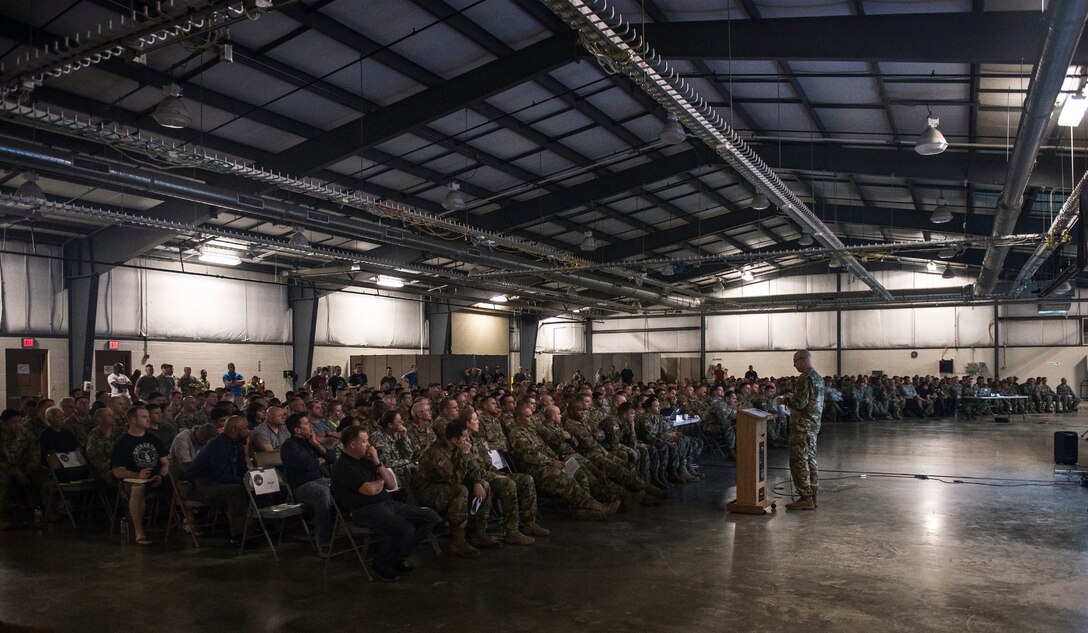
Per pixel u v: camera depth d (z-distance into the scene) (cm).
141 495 673
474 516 641
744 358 3309
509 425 782
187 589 526
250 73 1045
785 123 1346
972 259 2505
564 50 1041
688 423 1108
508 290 2398
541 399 973
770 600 491
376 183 1555
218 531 715
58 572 573
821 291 3141
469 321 3052
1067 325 2831
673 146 1559
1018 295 2575
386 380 1895
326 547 614
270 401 901
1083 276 2492
